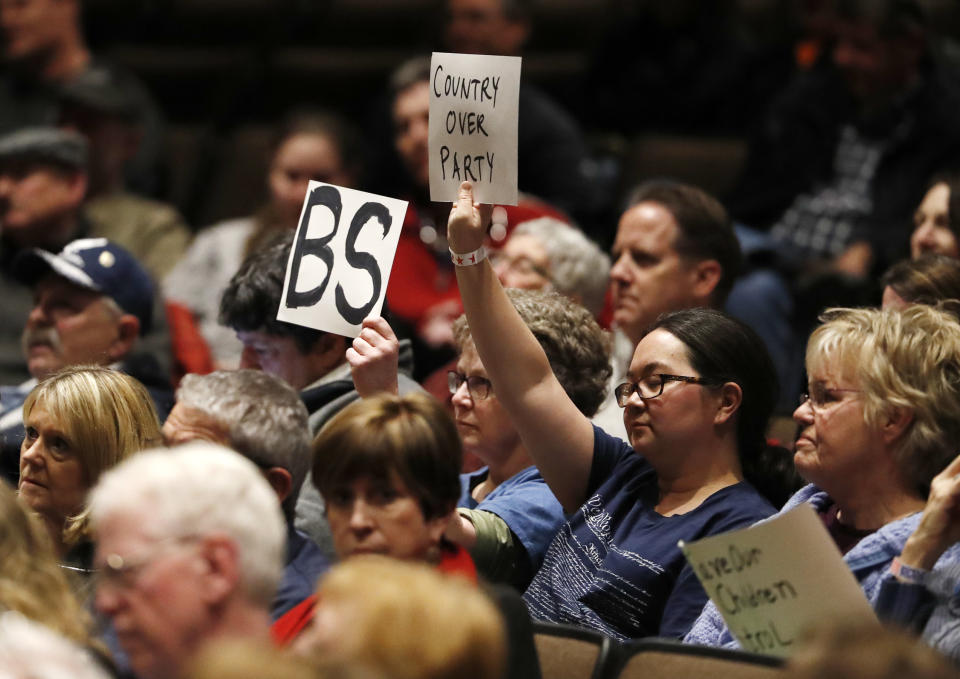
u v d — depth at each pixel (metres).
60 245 15.66
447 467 7.32
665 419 8.78
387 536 7.21
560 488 9.34
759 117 18.06
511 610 7.04
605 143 19.14
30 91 19.78
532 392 9.03
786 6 19.19
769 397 9.03
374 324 9.07
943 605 7.34
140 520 6.18
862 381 8.01
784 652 7.40
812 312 14.22
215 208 20.48
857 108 16.22
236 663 4.46
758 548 7.37
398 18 22.33
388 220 9.53
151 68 22.42
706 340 8.84
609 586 8.74
